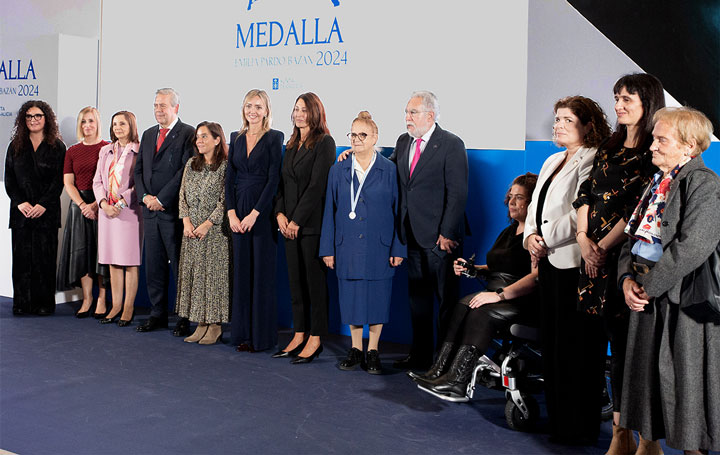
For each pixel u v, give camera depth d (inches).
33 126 231.6
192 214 201.8
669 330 105.7
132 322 227.9
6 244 262.1
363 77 204.7
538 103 182.5
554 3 178.7
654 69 168.1
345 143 208.7
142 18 238.8
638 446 116.6
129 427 137.0
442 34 193.2
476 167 192.9
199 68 230.5
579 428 130.4
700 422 103.8
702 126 105.0
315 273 186.7
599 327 128.7
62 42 242.5
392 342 210.8
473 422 143.3
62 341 201.8
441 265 176.1
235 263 194.2
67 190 232.2
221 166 200.8
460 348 149.7
